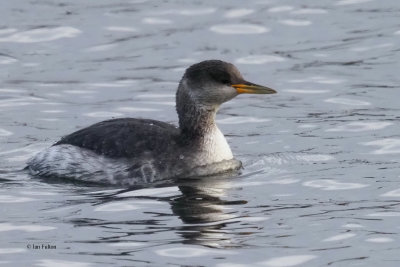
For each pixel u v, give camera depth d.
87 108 19.80
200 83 15.70
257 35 23.78
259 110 19.64
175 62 22.38
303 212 13.60
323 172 15.60
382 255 12.03
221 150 15.83
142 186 14.97
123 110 19.72
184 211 13.66
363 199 14.16
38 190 14.81
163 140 15.65
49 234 12.84
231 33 23.89
